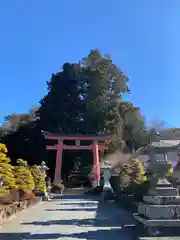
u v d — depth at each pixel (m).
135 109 49.72
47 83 51.22
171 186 8.07
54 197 29.45
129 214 14.00
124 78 51.53
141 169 17.64
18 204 15.61
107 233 8.99
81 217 13.26
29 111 58.97
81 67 49.72
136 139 46.66
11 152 48.06
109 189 26.17
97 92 47.31
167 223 7.20
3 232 9.46
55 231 9.52
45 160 46.66
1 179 12.34
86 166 46.47
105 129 47.19
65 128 47.75
